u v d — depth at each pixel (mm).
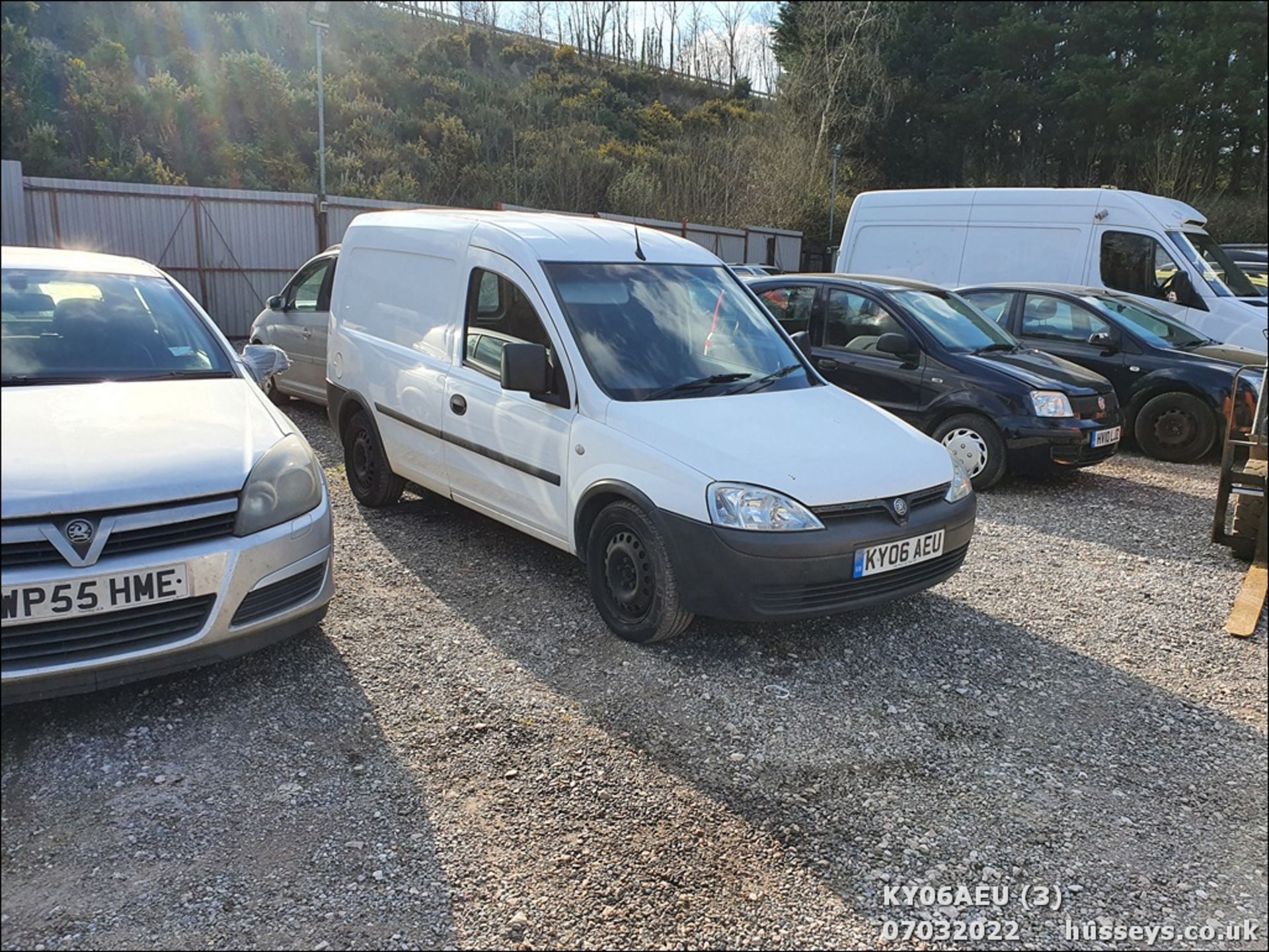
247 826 2652
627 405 3963
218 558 3096
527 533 4477
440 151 22328
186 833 2607
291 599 3410
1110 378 8266
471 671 3646
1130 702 3643
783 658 3861
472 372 4715
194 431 3383
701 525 3539
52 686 2854
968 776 3092
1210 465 7922
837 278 7543
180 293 4418
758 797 2912
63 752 2951
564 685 3566
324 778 2898
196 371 3945
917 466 3947
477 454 4672
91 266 4285
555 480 4191
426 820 2727
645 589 3822
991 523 5988
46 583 2799
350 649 3779
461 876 2500
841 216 25938
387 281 5504
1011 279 10477
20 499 2820
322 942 2244
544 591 4480
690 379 4273
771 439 3848
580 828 2725
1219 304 9195
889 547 3686
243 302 17047
